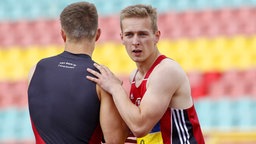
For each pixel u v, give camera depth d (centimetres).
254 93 4044
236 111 3888
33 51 4762
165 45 4556
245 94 4038
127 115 1103
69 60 1121
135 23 1155
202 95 4062
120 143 1116
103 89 1101
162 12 4816
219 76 4188
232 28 4600
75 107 1082
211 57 4400
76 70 1105
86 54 1129
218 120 3850
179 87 1195
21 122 4116
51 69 1122
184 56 4450
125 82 4222
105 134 1093
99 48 4606
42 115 1100
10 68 4659
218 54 4412
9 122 4128
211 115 3878
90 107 1084
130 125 1111
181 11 4791
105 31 4759
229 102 3950
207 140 2955
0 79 4559
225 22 4647
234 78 4147
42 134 1102
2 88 4475
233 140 2922
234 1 4769
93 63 1123
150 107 1136
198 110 3916
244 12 4678
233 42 4481
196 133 1221
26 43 4844
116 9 4919
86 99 1084
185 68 4353
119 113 1116
